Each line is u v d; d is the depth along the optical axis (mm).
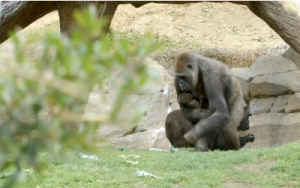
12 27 13508
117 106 1620
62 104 1552
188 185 8812
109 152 12211
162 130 18562
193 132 13430
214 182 8938
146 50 1645
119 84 1625
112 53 1584
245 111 15938
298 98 18875
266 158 10719
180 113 16141
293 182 8984
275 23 14500
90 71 1549
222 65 14336
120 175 9547
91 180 9133
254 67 20562
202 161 10750
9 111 1523
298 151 10867
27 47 1610
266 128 19125
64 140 1577
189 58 13859
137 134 18047
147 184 8914
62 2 13203
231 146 14547
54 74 1544
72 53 1532
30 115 1538
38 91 1535
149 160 11219
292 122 18703
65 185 8797
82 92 1544
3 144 1531
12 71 1523
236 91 14609
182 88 13922
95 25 1535
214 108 13672
